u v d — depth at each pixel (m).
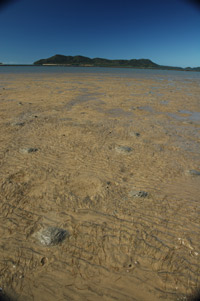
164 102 12.65
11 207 3.03
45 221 2.80
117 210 3.07
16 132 6.18
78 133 6.30
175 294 1.98
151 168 4.36
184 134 6.75
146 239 2.58
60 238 2.52
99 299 1.91
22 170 4.04
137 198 3.36
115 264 2.25
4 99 11.55
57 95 13.67
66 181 3.73
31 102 10.89
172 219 2.94
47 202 3.17
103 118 8.27
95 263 2.25
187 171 4.26
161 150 5.34
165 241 2.57
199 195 3.53
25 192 3.38
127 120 8.16
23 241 2.48
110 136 6.20
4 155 4.64
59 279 2.06
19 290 1.95
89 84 22.41
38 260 2.25
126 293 1.97
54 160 4.52
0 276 2.06
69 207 3.09
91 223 2.80
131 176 4.02
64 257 2.30
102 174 4.03
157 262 2.29
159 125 7.66
